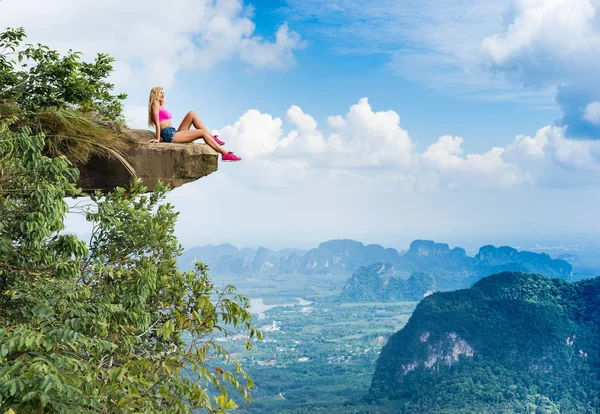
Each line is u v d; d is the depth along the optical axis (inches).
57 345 144.5
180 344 241.0
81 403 130.6
